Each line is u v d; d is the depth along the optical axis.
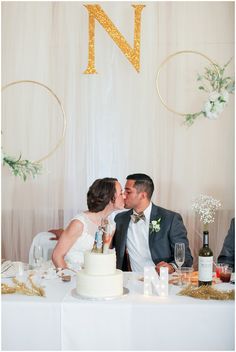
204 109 3.68
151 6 4.41
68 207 4.48
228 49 4.40
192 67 4.42
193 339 2.23
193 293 2.33
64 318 2.24
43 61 4.46
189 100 4.44
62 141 4.49
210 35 4.41
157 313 2.22
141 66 4.44
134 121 4.47
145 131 4.47
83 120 4.48
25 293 2.37
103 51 4.47
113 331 2.24
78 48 4.47
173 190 4.48
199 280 2.49
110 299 2.29
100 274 2.34
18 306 2.25
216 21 4.40
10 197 4.52
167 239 3.19
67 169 4.48
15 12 4.45
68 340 2.25
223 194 4.47
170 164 4.49
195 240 4.48
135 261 3.27
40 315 2.25
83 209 4.51
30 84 4.48
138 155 4.48
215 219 4.47
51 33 4.47
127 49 4.27
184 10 4.41
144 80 4.44
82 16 4.45
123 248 3.25
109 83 4.47
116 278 2.33
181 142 4.47
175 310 2.22
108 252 2.41
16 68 4.46
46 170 4.50
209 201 2.97
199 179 4.48
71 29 4.45
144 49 4.43
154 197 4.48
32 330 2.26
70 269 2.82
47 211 4.52
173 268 2.88
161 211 3.27
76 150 4.49
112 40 4.45
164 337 2.24
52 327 2.25
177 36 4.42
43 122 4.49
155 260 3.19
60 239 2.98
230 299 2.30
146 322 2.23
